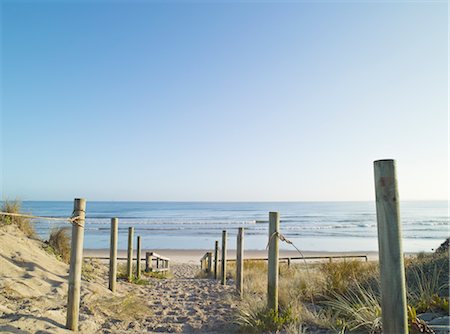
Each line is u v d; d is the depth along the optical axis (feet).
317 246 118.83
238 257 28.12
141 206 458.91
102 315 18.74
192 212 311.68
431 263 24.43
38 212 250.37
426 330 13.35
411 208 390.63
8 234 27.07
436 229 158.40
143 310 21.01
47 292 20.02
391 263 9.18
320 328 16.92
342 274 27.35
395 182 9.41
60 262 28.35
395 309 9.05
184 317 20.26
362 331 15.89
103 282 28.81
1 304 16.37
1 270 21.06
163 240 136.46
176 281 37.40
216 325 18.56
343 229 168.45
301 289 25.18
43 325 14.37
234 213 298.35
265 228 173.78
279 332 16.66
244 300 23.57
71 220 15.15
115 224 26.20
